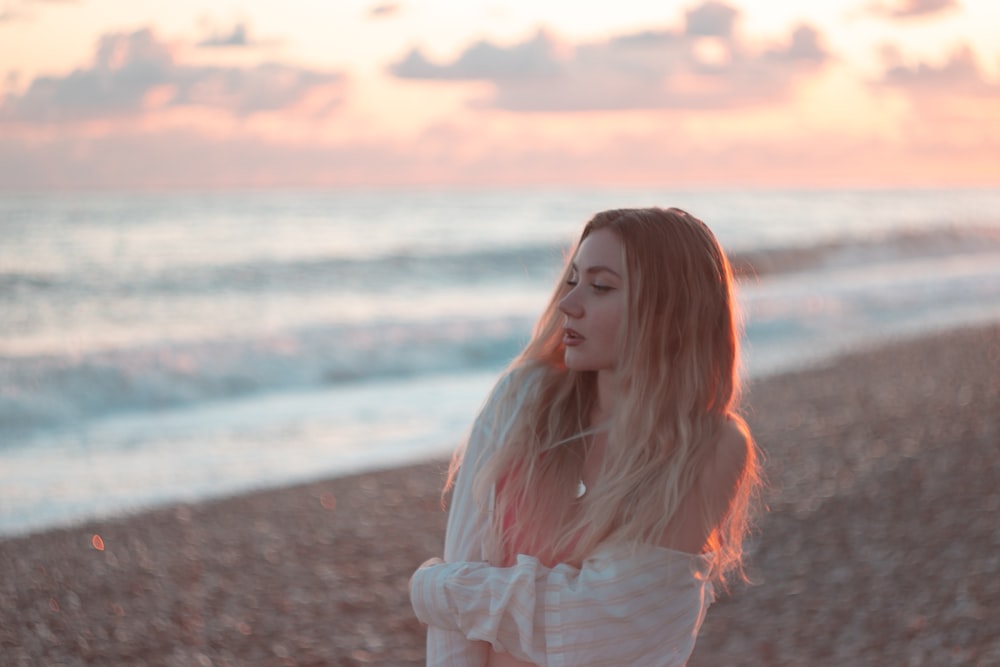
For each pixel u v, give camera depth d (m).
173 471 9.34
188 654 5.23
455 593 1.68
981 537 6.13
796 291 24.84
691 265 1.76
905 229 42.31
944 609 5.13
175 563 6.78
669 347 1.73
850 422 10.68
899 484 7.57
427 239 41.62
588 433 1.78
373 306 22.28
